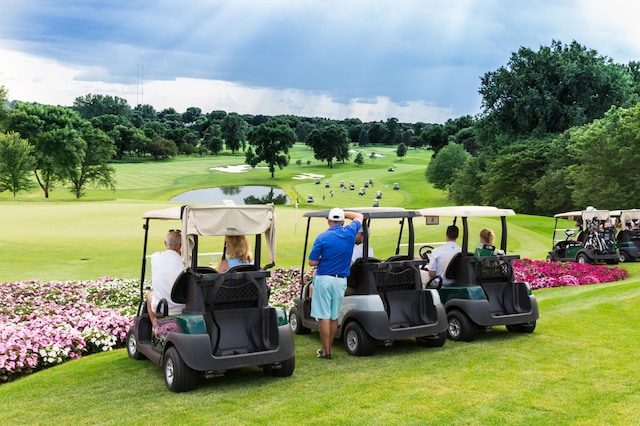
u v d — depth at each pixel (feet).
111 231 79.56
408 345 24.77
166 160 498.69
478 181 235.40
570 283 44.68
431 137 508.53
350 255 22.21
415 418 15.78
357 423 15.46
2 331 24.89
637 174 143.84
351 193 286.46
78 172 272.31
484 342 25.00
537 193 187.73
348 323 23.30
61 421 15.93
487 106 238.07
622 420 15.57
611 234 56.80
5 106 285.23
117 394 18.30
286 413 16.25
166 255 20.52
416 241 67.56
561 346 24.00
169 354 18.62
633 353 22.71
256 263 20.02
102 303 36.35
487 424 15.34
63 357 23.93
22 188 244.83
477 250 27.22
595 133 152.35
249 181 354.33
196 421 15.72
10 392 18.99
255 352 19.12
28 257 58.13
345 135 474.08
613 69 224.74
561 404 16.78
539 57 230.07
